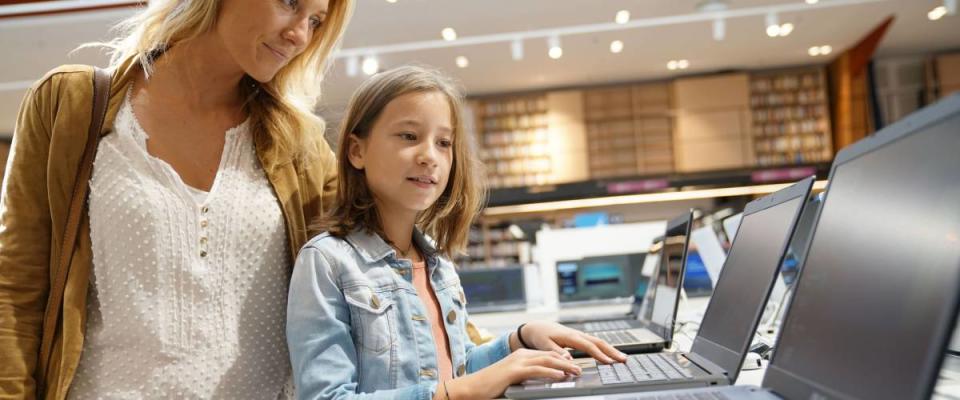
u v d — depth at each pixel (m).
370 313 1.22
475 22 7.16
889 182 0.75
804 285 0.93
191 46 1.21
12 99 8.62
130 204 1.16
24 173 1.16
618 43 8.09
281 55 1.20
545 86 10.05
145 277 1.16
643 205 9.41
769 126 9.82
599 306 3.61
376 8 6.62
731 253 1.42
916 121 0.71
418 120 1.32
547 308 3.67
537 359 1.12
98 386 1.15
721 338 1.24
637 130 9.98
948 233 0.61
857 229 0.80
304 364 1.15
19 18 6.05
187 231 1.19
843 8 7.42
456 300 1.42
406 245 1.40
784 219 1.09
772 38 8.36
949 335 0.58
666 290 1.98
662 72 9.66
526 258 5.27
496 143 10.16
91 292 1.17
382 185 1.32
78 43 6.73
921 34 8.66
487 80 9.50
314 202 1.40
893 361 0.65
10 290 1.14
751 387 0.96
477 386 1.08
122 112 1.21
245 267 1.24
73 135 1.16
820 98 9.74
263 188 1.29
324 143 1.48
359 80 8.68
